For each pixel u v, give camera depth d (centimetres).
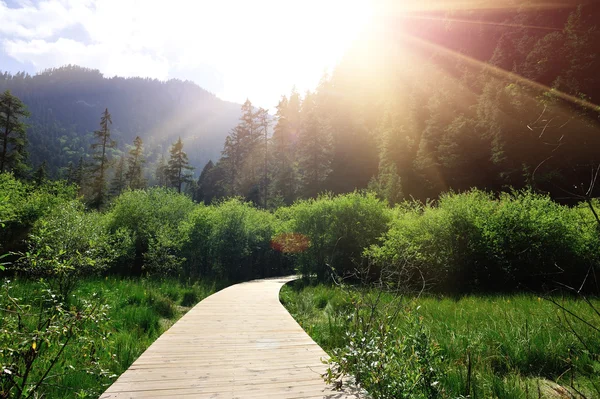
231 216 1980
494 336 539
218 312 748
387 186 3784
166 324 784
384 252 1346
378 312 446
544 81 2191
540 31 3011
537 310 660
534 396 377
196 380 356
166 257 1534
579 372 432
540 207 1202
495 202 1301
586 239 1096
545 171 1295
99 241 973
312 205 1891
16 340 297
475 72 4416
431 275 1298
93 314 339
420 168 4231
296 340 518
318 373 383
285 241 2050
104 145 4353
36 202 1466
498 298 896
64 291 769
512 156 2770
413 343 354
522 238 1175
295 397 319
